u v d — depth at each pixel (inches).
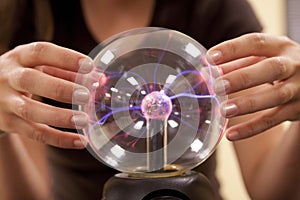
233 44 22.5
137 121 20.4
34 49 22.3
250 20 36.8
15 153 33.0
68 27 36.9
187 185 20.2
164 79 20.4
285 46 23.6
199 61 21.0
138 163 20.7
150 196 19.9
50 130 23.5
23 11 36.7
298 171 30.6
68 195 36.5
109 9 37.5
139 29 22.3
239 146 35.2
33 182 33.7
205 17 36.6
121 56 20.7
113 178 21.1
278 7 74.5
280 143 32.0
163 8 37.1
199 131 20.6
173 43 20.9
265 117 23.8
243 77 21.9
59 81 22.0
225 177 68.4
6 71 23.5
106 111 20.4
